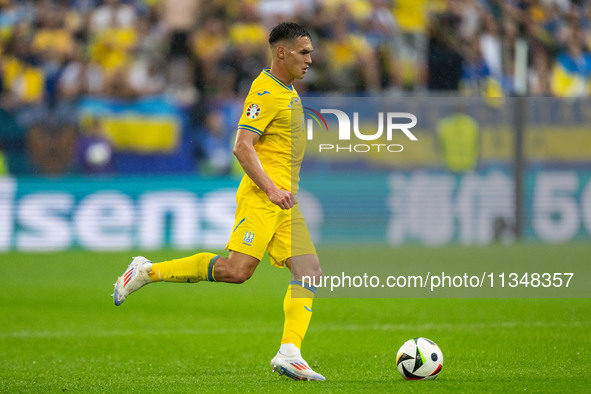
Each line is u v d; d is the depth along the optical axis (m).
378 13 61.06
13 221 49.31
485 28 62.25
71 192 49.56
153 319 29.00
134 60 58.78
